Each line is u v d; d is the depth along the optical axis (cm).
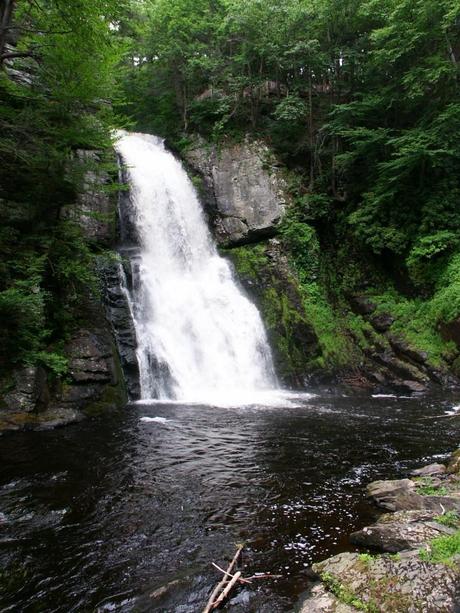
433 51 1988
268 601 435
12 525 597
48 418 1089
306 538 556
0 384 1088
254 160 2303
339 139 2298
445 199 1919
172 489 716
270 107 2481
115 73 1464
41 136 1298
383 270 2128
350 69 2277
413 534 502
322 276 2144
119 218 1877
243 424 1122
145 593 453
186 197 2239
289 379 1784
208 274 2083
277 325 1917
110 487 724
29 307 1117
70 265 1335
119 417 1183
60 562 511
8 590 461
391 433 1045
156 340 1576
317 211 2239
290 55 2275
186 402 1413
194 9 2436
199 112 2481
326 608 400
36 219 1365
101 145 1425
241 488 719
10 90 1259
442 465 780
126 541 557
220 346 1756
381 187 2034
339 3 2127
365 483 738
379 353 1862
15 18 1275
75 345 1304
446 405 1398
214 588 460
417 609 377
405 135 1958
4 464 827
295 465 826
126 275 1661
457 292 1744
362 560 451
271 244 2159
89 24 1185
